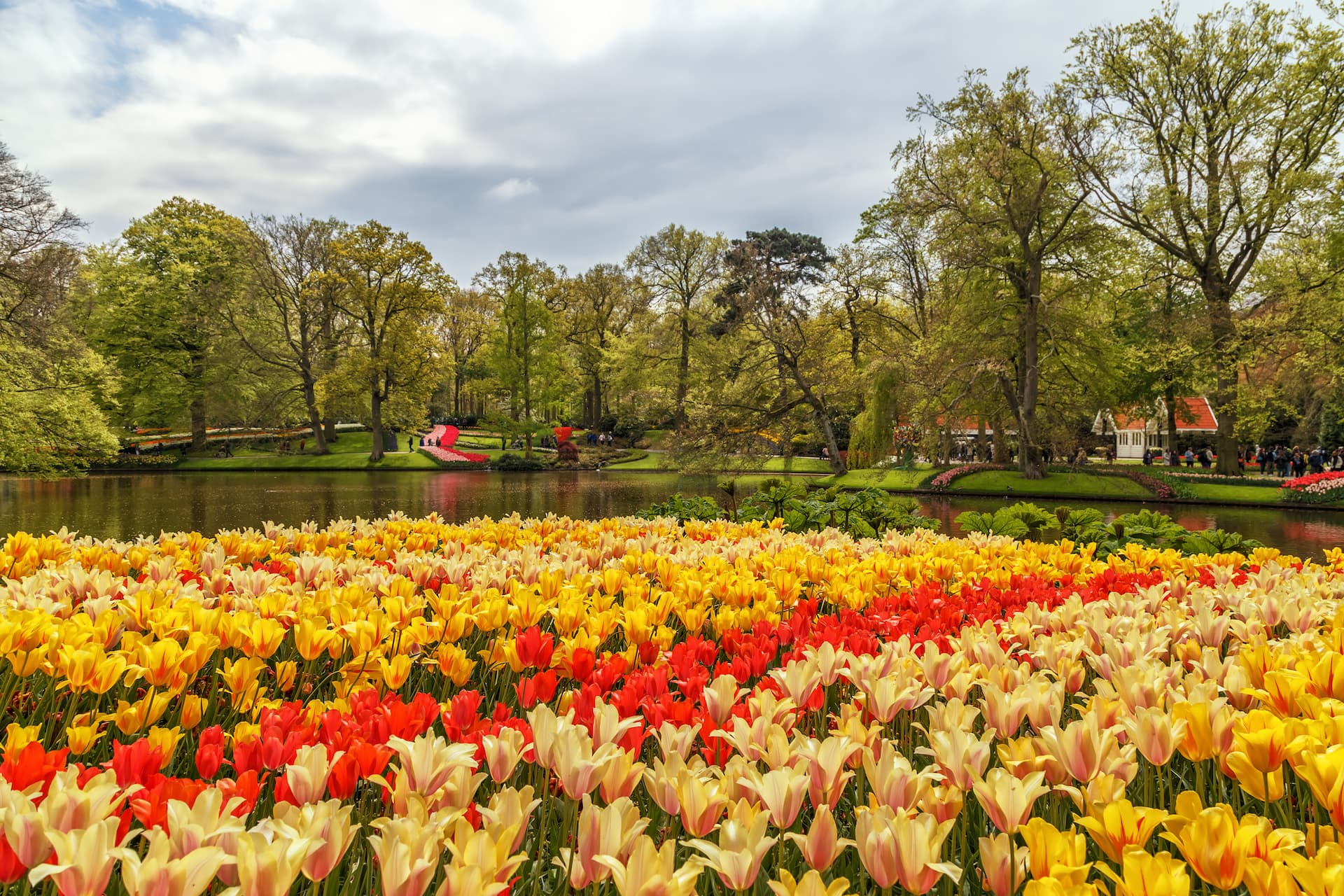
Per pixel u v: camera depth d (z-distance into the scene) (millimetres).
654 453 51844
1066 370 30453
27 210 20766
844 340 38406
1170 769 2027
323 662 2811
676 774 1472
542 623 3357
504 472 42844
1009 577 4117
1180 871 1081
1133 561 5055
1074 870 1142
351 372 42188
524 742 1766
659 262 49469
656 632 2826
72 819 1226
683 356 46656
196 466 40656
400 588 3281
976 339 28141
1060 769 1583
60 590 3256
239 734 1755
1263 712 1570
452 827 1354
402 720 1748
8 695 2207
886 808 1338
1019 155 27438
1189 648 2494
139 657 2121
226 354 42000
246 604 3135
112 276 42031
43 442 21781
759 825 1284
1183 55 28281
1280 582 3861
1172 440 40562
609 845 1234
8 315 21125
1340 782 1295
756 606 3160
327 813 1234
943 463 34969
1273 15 27375
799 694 2084
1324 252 27156
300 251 42844
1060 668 2361
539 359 49656
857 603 3588
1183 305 34688
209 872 1085
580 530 5938
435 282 44750
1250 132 28859
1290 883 1109
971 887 1679
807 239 48344
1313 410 39375
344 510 20094
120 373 27688
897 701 1975
